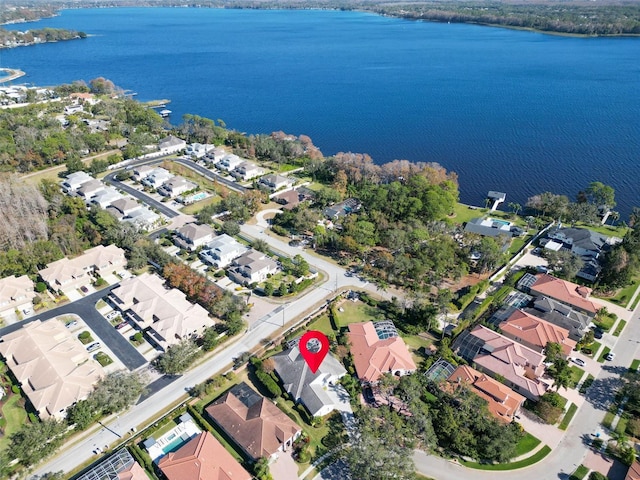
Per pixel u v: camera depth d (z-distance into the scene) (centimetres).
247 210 15200
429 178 17100
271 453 7250
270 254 13375
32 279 11712
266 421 7619
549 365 9438
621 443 7644
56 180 17588
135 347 9694
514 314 10662
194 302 11081
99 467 6894
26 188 13662
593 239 14175
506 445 7312
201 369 9206
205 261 12912
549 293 11631
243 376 9100
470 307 11344
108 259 12125
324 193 15938
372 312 11075
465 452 7462
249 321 10594
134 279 11288
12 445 7325
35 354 8738
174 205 16200
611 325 10875
